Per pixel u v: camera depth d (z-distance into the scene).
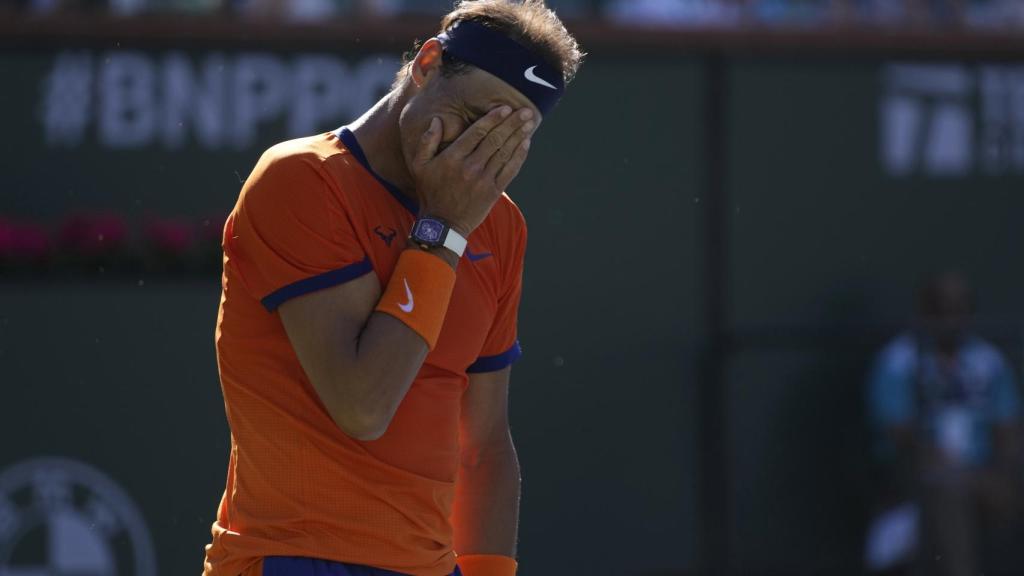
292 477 9.16
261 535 9.23
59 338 22.06
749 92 25.00
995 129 26.08
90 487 21.98
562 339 24.16
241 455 9.41
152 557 22.02
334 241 8.99
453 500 10.15
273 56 23.39
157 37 23.06
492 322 10.21
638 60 24.44
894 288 25.61
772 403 24.89
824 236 25.36
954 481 24.91
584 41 24.27
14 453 21.86
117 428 22.09
